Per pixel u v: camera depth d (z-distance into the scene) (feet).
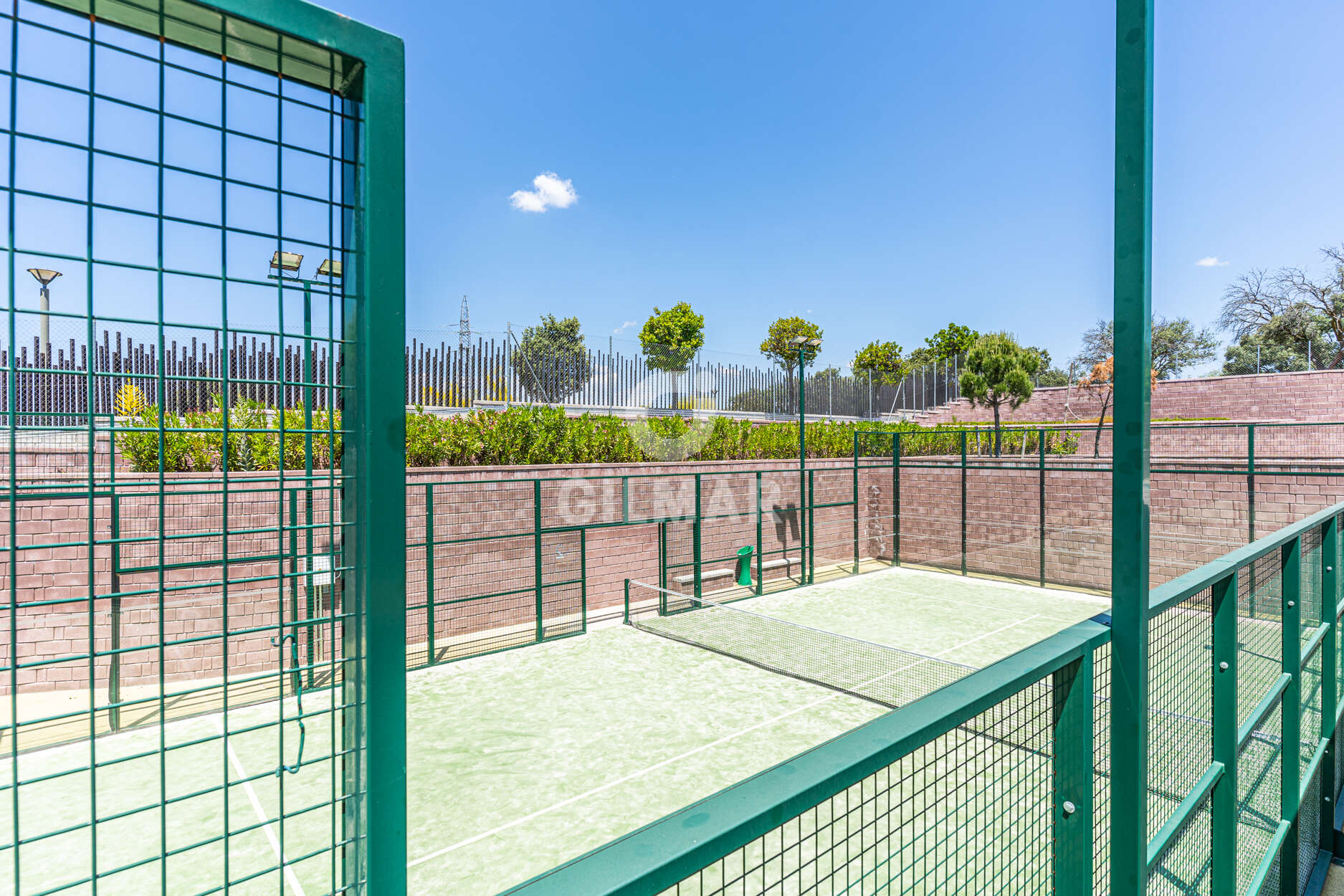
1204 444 63.52
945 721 4.24
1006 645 33.55
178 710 25.30
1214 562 8.17
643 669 30.89
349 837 3.57
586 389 49.47
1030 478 48.88
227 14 2.93
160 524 3.05
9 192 2.85
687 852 2.93
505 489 37.45
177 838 17.52
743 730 23.81
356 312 3.45
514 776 20.79
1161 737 7.18
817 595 45.85
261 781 20.48
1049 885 5.76
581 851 16.80
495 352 44.50
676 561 44.78
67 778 20.79
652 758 21.74
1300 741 10.73
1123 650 5.90
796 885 11.59
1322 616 12.32
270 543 28.22
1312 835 12.28
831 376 71.41
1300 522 11.05
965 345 131.23
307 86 3.47
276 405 3.38
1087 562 46.09
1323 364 126.41
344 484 3.62
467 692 28.35
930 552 54.39
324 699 26.37
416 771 21.15
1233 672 8.25
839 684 28.19
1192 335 161.17
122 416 15.26
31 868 16.37
